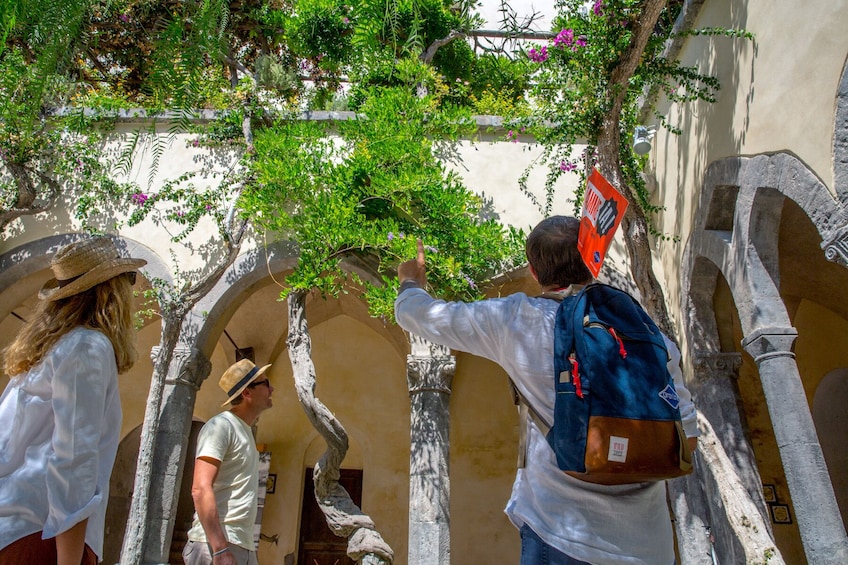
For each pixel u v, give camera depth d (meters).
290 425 11.70
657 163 9.36
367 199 8.26
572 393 1.46
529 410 1.67
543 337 1.65
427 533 7.45
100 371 1.96
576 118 7.38
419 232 8.22
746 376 11.33
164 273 9.15
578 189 8.21
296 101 10.43
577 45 7.04
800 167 5.54
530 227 9.20
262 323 12.03
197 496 3.42
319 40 10.88
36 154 9.27
